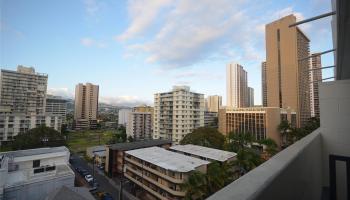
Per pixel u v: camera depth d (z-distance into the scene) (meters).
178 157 20.97
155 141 34.47
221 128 50.56
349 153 3.29
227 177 13.73
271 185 1.04
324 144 3.54
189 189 12.44
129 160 23.92
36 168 22.03
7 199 16.47
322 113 3.63
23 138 35.75
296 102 46.28
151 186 20.39
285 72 48.31
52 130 39.19
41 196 18.20
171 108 42.66
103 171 32.34
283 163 1.38
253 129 42.97
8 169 20.11
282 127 39.69
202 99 46.38
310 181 2.35
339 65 3.06
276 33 50.22
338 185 3.31
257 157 16.78
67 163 26.17
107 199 21.72
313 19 1.92
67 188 15.35
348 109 3.38
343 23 1.85
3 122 47.94
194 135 32.09
